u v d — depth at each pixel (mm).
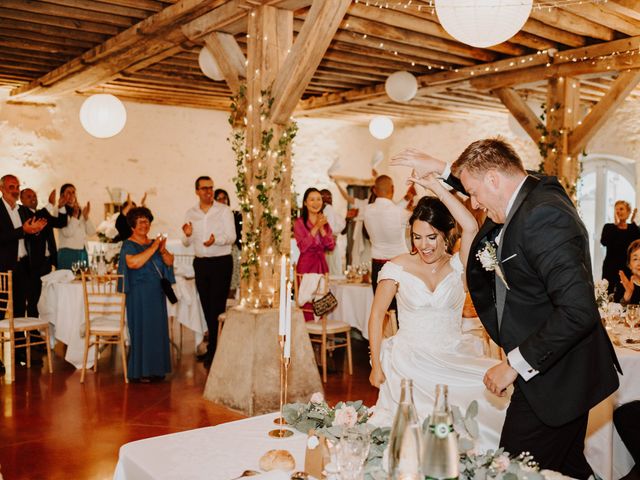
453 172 1959
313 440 1600
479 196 1854
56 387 5059
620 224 6730
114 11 5359
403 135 12289
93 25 5863
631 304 4094
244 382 4391
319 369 5777
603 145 9406
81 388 5039
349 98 8766
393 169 12406
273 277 4570
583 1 4945
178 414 4367
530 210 1725
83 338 5633
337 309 6242
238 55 5188
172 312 6203
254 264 4523
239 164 4688
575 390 1735
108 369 5711
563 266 1657
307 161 11719
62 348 6613
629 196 9406
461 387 2299
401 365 2393
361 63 7016
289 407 1992
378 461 1497
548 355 1656
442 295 2443
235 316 4559
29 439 3848
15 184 6105
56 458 3545
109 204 9227
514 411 1877
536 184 1796
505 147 1845
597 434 3033
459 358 2395
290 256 4660
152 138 9977
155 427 4090
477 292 1972
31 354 6266
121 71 7184
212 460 1738
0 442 3791
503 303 1868
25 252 6207
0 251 5773
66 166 9406
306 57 4145
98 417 4289
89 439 3855
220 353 4660
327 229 6027
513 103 7305
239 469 1683
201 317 6281
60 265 7324
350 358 5633
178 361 6066
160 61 7023
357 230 8531
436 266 2516
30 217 6250
